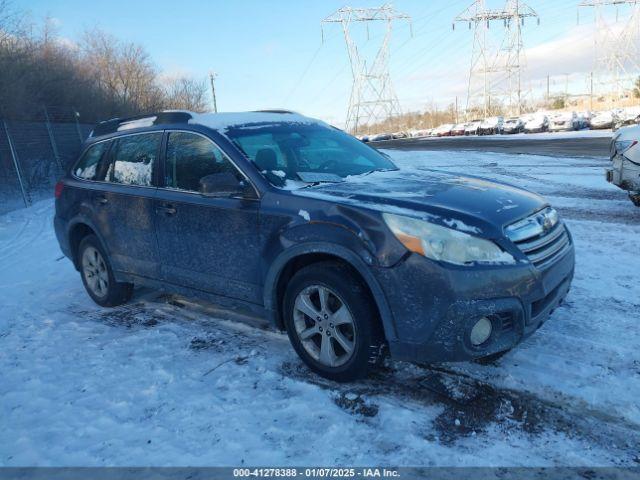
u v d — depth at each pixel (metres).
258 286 3.73
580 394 3.06
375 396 3.23
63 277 6.66
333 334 3.35
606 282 4.91
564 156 18.44
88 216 5.07
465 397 3.14
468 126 55.47
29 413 3.33
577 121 41.44
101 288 5.24
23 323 4.98
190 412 3.18
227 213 3.80
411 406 3.09
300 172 3.96
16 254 8.50
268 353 3.93
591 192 10.20
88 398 3.45
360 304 3.16
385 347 3.26
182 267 4.26
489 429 2.83
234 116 4.52
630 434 2.71
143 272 4.66
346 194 3.42
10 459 2.87
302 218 3.39
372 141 69.62
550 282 3.19
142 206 4.48
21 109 19.64
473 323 2.91
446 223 3.01
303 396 3.28
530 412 2.95
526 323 3.08
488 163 17.69
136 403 3.34
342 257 3.18
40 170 16.56
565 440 2.70
